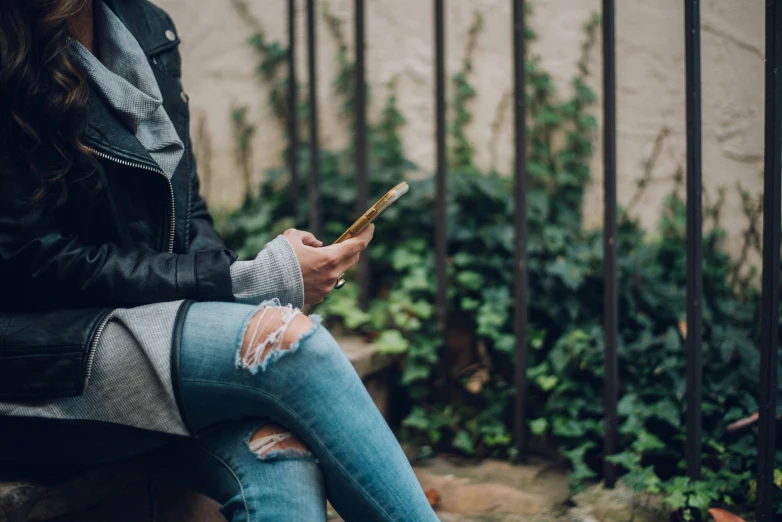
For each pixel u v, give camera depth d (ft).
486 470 7.23
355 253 4.76
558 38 10.31
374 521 4.33
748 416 6.74
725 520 5.89
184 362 4.22
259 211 10.07
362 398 4.33
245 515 4.22
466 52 10.61
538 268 8.50
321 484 4.33
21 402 4.28
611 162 6.55
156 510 5.43
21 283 4.35
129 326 4.29
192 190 5.78
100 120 4.63
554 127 10.39
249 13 10.87
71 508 4.74
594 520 6.27
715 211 9.06
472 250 9.04
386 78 10.82
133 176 4.87
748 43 8.79
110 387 4.26
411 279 8.62
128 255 4.47
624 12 9.80
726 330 7.43
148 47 5.30
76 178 4.50
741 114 8.87
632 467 6.58
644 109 9.77
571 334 7.78
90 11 4.96
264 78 10.89
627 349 7.49
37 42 4.36
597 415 7.39
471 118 10.66
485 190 9.43
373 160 10.71
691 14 5.93
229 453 4.40
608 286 6.67
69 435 4.44
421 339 8.16
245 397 4.28
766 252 5.67
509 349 7.89
